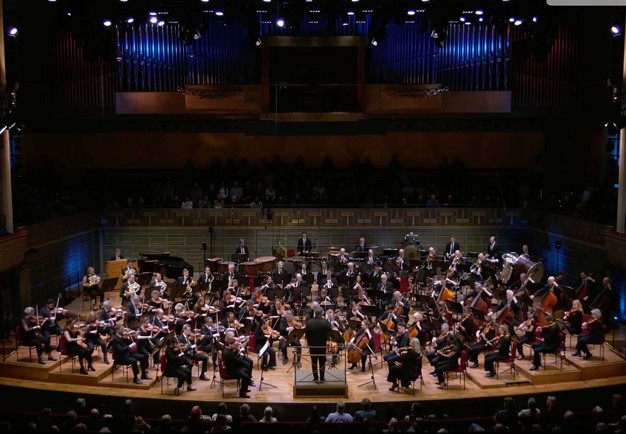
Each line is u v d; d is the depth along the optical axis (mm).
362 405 16344
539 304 23844
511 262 25766
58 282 27234
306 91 31359
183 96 31156
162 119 31859
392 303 22812
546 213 29234
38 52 30422
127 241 31219
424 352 19953
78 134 32875
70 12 26531
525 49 29281
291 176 32406
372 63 31516
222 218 31078
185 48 30688
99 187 33000
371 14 29047
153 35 30688
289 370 20422
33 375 20047
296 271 27609
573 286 26953
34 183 30297
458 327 19547
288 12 26297
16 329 21219
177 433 14008
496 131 32500
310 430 13781
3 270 22594
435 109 31109
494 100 31234
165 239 31188
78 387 19438
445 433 13516
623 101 23969
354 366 20359
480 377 19625
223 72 31062
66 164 32906
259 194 31594
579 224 26641
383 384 19422
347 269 25547
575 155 31594
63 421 15062
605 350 21125
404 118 32219
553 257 28766
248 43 30922
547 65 31078
